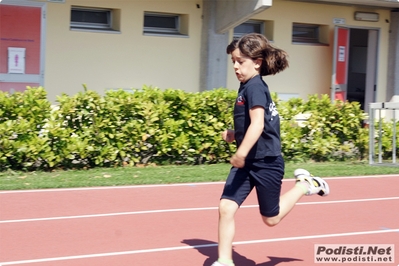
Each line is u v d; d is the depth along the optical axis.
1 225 6.74
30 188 8.70
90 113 10.48
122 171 10.24
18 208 7.54
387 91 16.67
